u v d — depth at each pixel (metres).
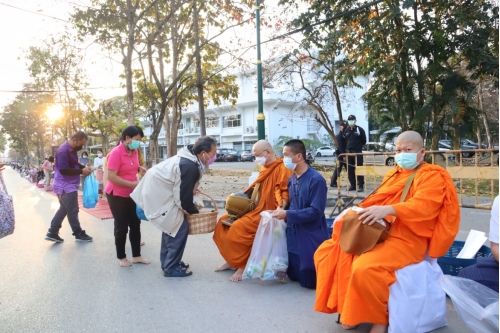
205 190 11.83
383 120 15.12
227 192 11.30
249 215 4.24
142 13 12.77
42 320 3.29
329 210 8.26
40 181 19.86
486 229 6.29
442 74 11.84
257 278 4.29
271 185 4.26
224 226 4.43
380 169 6.09
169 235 4.30
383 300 2.63
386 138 15.86
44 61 21.08
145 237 6.36
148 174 4.24
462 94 12.02
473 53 10.71
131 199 4.75
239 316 3.31
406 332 2.65
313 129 40.94
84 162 15.45
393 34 11.01
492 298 2.55
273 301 3.62
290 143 3.80
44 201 12.38
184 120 50.31
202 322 3.21
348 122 9.98
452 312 3.31
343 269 2.87
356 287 2.65
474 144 27.41
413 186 2.85
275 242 4.00
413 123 11.61
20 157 73.56
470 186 10.38
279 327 3.10
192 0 13.44
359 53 11.48
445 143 23.08
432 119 12.54
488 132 21.28
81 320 3.28
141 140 4.80
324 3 10.99
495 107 23.83
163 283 4.16
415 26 11.12
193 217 4.31
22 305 3.62
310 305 3.52
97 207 9.71
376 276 2.60
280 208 3.95
